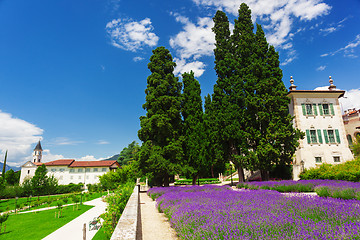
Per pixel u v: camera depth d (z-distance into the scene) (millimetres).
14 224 20844
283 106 23938
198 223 4977
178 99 27266
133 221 3664
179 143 25125
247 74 27078
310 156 27172
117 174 48062
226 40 30844
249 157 23922
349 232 3430
